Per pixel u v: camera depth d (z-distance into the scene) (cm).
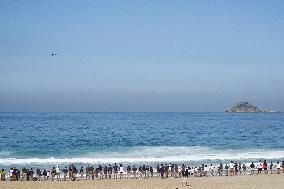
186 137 11256
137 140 10219
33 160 6359
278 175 5028
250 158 6631
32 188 4200
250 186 4281
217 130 14275
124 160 6334
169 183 4481
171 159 6444
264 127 16250
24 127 14912
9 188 4181
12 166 5875
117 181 4638
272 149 8206
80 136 11256
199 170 5131
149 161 6262
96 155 7081
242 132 13325
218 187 4241
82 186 4319
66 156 6962
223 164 5972
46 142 9562
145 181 4622
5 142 9519
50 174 5084
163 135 11881
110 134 12056
